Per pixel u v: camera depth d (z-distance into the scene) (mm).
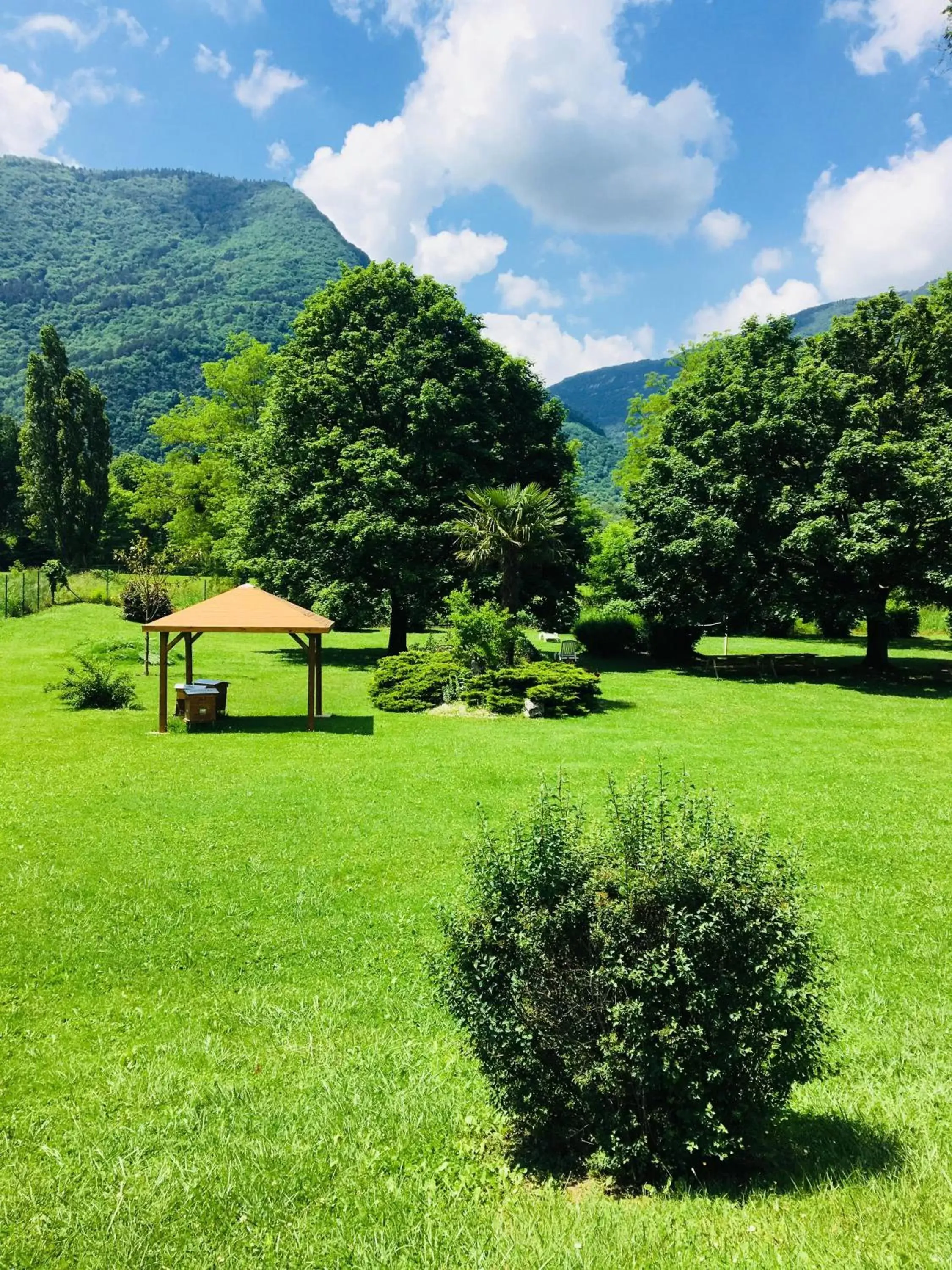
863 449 26703
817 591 29594
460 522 29828
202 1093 5633
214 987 7422
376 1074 5902
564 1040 4355
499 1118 5062
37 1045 6379
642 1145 4184
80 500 60906
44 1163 4773
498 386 35688
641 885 4285
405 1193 4352
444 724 20531
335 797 13133
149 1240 3990
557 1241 3725
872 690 26734
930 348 28484
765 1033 4168
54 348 60906
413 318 34469
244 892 9422
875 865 10141
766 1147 4566
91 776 14367
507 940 4551
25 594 42969
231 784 13930
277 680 27844
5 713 20797
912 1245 3502
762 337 32531
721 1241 3646
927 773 14953
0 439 78812
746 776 14539
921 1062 5871
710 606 30906
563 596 35875
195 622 19016
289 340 35625
